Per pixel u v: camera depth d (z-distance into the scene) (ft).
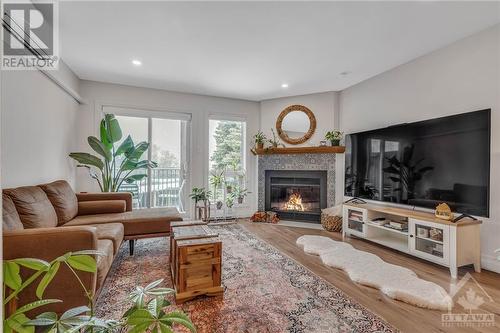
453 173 8.58
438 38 8.79
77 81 12.53
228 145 16.44
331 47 9.46
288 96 15.76
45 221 6.97
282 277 7.63
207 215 14.87
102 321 2.66
